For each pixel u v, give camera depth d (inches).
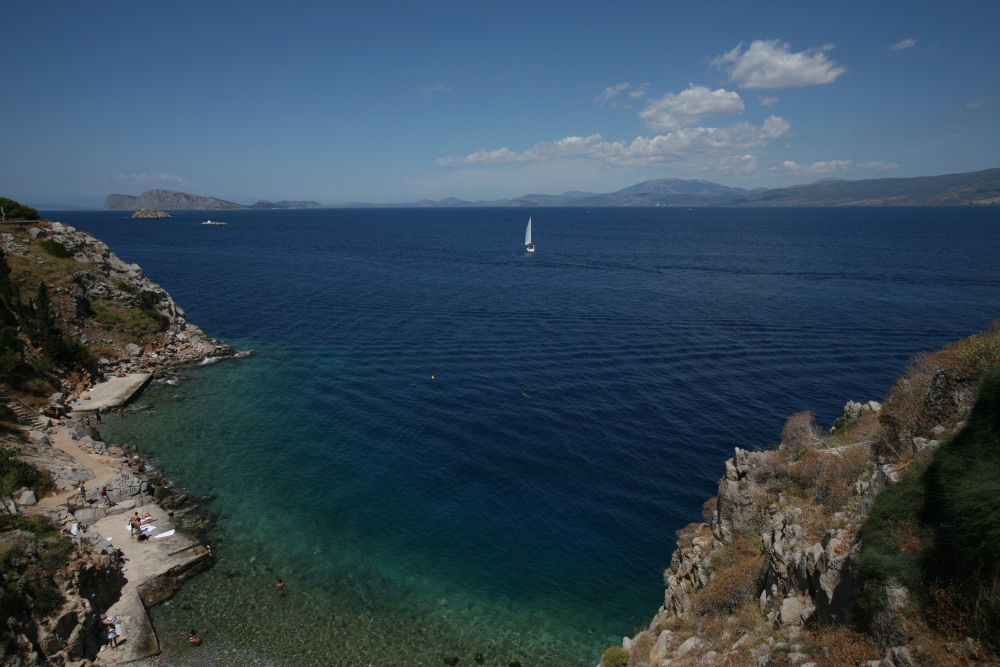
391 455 1866.4
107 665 1042.1
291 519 1536.7
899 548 624.1
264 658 1104.2
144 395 2313.0
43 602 1011.3
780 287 4534.9
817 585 732.7
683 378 2481.5
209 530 1471.5
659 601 1300.4
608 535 1499.8
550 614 1262.3
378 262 6309.1
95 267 2957.7
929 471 667.4
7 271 2277.3
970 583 539.8
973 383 791.1
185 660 1083.9
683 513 1577.3
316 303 4005.9
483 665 1128.2
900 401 928.9
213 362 2731.3
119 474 1566.2
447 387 2420.0
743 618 830.5
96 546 1261.1
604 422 2079.2
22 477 1407.5
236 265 5935.0
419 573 1364.4
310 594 1282.0
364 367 2674.7
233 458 1833.2
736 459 1123.3
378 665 1109.1
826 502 897.5
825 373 2511.1
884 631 581.9
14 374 1974.7
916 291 4252.0
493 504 1619.1
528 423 2079.2
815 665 621.9
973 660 500.1
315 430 2033.7
